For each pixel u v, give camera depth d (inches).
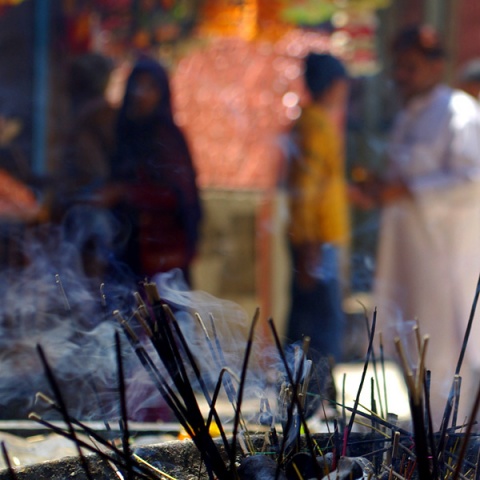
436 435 69.6
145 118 196.9
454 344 201.2
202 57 350.3
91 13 296.8
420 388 54.0
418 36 210.4
